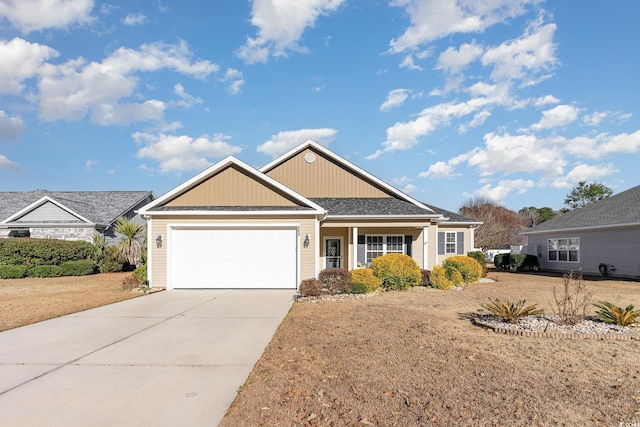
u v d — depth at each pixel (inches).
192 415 153.0
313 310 385.4
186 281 550.3
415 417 151.2
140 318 346.0
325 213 554.9
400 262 554.9
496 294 510.0
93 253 867.4
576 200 1817.2
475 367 209.2
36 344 259.0
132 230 902.4
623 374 199.3
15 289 561.0
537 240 1088.8
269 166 757.9
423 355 230.7
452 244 884.0
